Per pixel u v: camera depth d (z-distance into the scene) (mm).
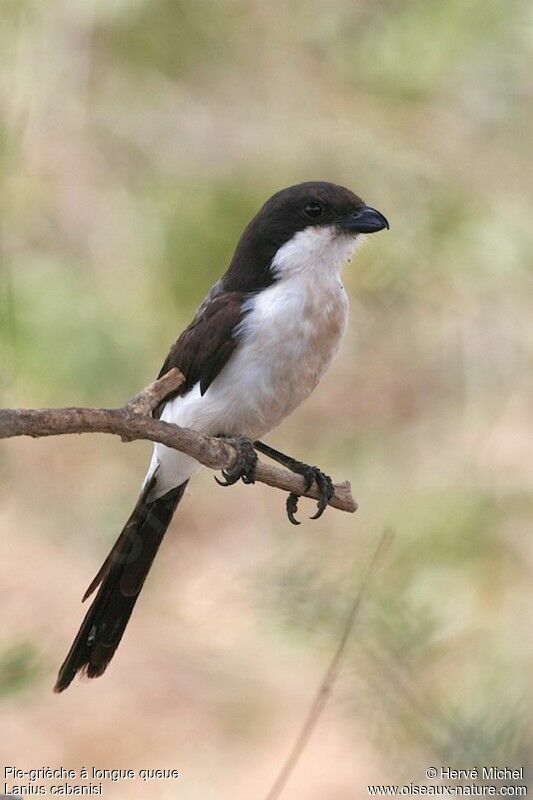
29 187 12391
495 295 13875
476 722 6199
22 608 13180
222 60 13680
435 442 13898
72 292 12047
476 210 13055
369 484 13094
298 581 6363
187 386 7809
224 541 14195
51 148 13117
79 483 14406
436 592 10773
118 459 14602
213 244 12648
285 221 7766
